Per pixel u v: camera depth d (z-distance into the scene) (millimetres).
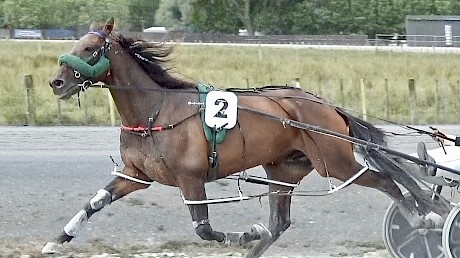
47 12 42531
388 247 5973
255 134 5590
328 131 5625
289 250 6738
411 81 15320
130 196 8156
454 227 5434
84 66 5289
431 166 5766
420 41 36250
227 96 5453
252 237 5688
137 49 5508
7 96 15867
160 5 44094
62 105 15320
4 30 38125
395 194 5883
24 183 8633
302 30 46406
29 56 23328
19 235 6930
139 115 5465
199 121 5438
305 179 9016
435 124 14641
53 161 9906
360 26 46000
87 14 40094
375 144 5750
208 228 5406
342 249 6758
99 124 14023
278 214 6023
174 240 6902
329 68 23062
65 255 6352
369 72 22062
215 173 5539
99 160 10047
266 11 46469
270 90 5902
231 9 45938
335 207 7992
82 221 5543
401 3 46125
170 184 5539
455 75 21625
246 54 27562
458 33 37531
